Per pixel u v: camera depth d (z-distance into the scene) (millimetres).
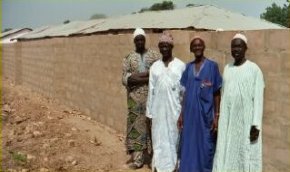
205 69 4594
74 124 8703
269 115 4543
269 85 4520
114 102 8203
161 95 5070
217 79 4605
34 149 6617
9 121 8898
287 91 4336
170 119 5055
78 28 15711
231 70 4309
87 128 8320
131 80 5594
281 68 4387
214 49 5258
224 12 12289
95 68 9250
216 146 4488
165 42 5020
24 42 17688
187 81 4703
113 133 7910
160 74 5070
